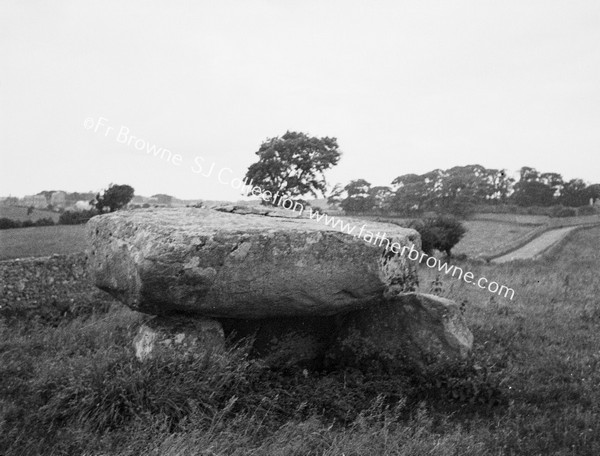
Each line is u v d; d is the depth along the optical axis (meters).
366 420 6.70
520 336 10.57
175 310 7.79
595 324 11.91
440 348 8.37
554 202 116.62
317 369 8.94
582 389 7.95
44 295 14.42
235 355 7.48
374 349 8.65
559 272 24.97
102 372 6.76
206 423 6.24
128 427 6.00
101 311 13.83
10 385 7.24
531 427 6.77
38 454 5.58
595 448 6.26
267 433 6.34
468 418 7.25
